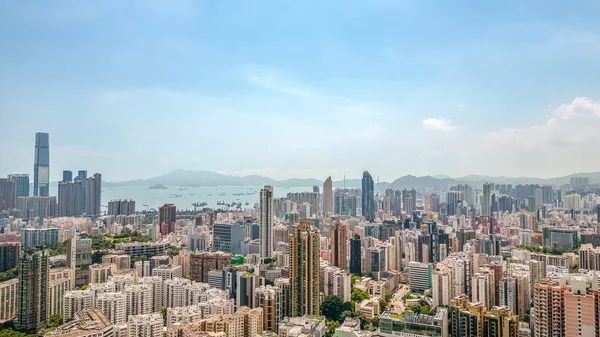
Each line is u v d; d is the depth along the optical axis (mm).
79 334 196625
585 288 180625
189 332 192000
